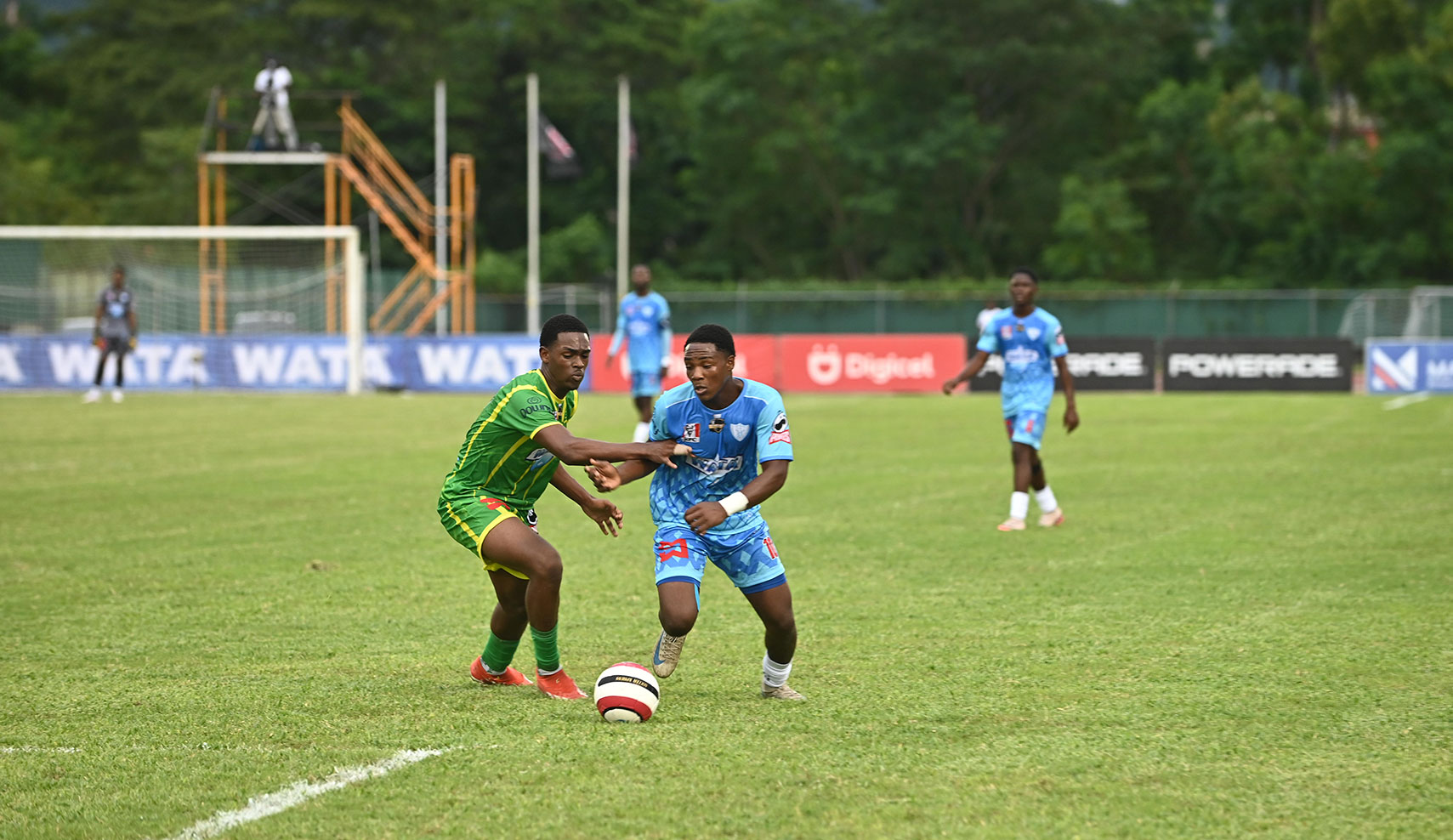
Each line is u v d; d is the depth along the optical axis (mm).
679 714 14555
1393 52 136500
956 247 144250
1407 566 23156
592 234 139500
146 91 149000
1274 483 35031
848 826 11219
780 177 147750
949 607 20219
